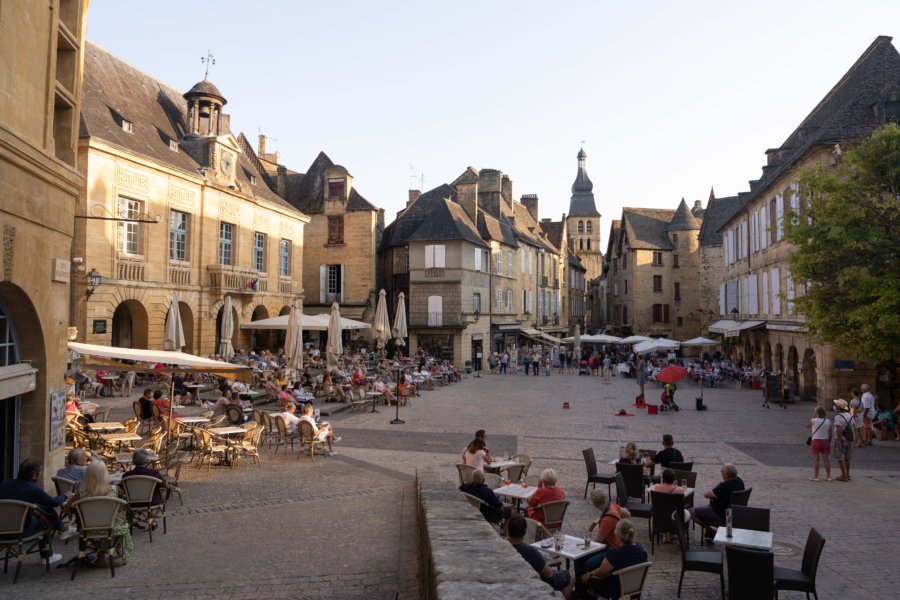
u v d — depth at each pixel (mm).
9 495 6887
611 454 15492
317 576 6746
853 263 15523
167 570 6973
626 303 65688
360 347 42281
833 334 16609
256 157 43156
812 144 23031
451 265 39781
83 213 22672
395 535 8273
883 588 7363
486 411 22953
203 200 29234
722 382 36844
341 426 18969
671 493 8641
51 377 9547
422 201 48000
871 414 17203
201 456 12898
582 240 113438
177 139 30391
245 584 6523
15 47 8289
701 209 71562
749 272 35750
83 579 6711
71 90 10773
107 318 23484
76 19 10891
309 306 43969
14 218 8250
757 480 13023
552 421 20719
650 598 7133
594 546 7059
